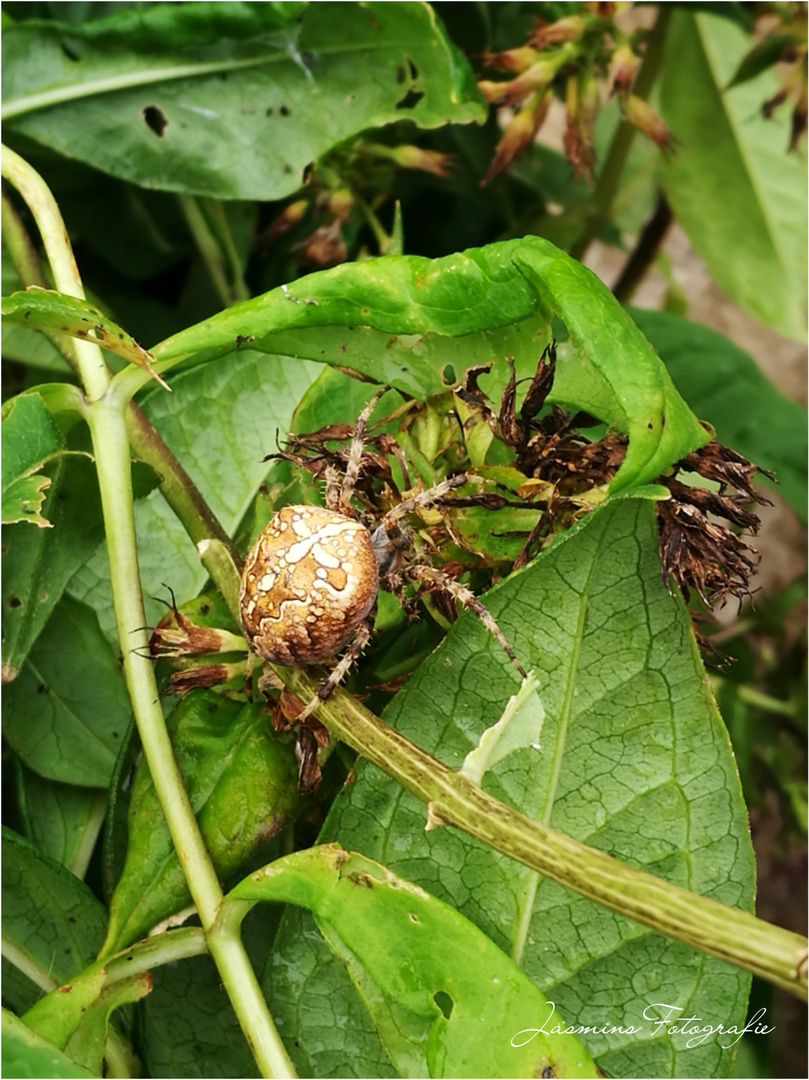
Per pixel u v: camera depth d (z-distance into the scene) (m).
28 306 0.08
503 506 0.08
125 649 0.08
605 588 0.07
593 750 0.07
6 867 0.09
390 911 0.07
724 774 0.07
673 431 0.06
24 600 0.09
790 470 0.13
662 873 0.07
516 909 0.08
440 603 0.08
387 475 0.08
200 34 0.11
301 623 0.08
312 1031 0.08
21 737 0.10
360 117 0.11
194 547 0.11
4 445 0.08
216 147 0.11
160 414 0.10
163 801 0.08
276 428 0.11
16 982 0.09
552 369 0.07
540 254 0.07
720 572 0.07
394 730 0.07
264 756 0.08
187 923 0.09
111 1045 0.09
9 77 0.11
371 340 0.08
